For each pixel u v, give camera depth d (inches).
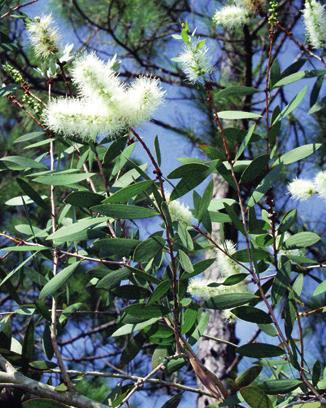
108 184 51.5
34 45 54.1
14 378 48.1
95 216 52.7
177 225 46.8
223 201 51.9
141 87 44.4
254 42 121.1
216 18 58.5
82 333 117.8
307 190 50.7
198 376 48.8
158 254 47.8
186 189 47.2
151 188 49.6
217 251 50.0
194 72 48.5
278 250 49.1
